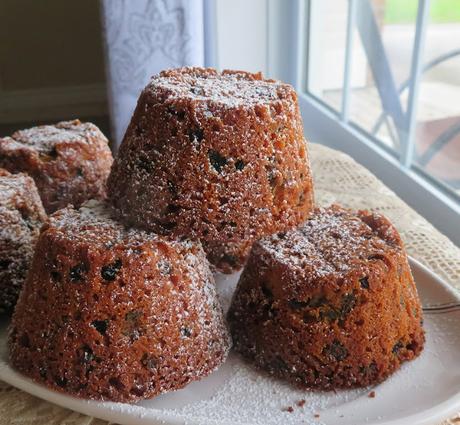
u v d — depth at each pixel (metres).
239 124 0.20
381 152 0.44
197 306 0.20
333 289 0.19
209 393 0.20
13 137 0.29
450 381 0.20
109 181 0.23
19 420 0.19
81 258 0.19
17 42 0.86
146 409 0.18
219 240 0.21
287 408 0.19
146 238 0.20
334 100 0.51
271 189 0.21
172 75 0.23
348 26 0.46
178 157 0.20
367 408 0.19
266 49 0.52
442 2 0.36
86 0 0.84
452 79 0.36
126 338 0.19
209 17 0.49
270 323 0.20
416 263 0.25
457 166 0.36
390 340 0.20
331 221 0.23
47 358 0.19
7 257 0.23
